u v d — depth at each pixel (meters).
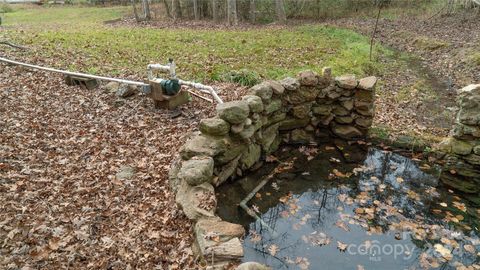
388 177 4.60
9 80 6.49
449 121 6.43
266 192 4.30
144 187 3.98
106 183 4.03
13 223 3.31
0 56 7.70
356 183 4.49
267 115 4.90
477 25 14.96
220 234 2.93
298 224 3.77
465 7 17.77
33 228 3.27
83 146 4.75
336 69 9.00
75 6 26.91
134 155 4.61
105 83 6.68
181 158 4.03
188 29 15.58
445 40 12.88
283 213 3.94
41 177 4.04
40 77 6.76
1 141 4.62
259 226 3.72
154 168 4.33
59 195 3.78
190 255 2.98
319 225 3.76
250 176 4.59
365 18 20.31
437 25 16.28
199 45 11.12
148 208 3.64
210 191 3.46
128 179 4.11
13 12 23.38
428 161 4.89
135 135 5.08
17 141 4.70
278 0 19.50
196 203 3.31
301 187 4.42
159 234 3.27
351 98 5.38
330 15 21.61
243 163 4.50
